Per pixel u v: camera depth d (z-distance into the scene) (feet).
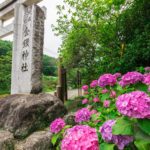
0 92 49.37
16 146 13.17
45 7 22.21
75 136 4.64
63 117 15.74
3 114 16.74
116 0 25.46
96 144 4.54
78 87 35.86
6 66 52.54
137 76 8.11
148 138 4.27
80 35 30.09
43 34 20.53
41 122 15.57
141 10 27.48
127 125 4.50
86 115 8.41
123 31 28.37
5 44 92.68
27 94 18.60
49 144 12.57
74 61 30.73
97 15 29.84
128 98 4.75
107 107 10.37
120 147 4.62
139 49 24.34
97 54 30.48
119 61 25.34
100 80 10.56
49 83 71.15
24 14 21.29
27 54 20.26
